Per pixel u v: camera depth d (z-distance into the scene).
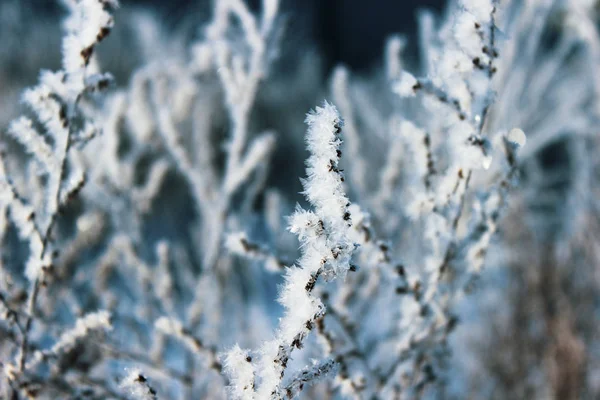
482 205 0.64
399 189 0.93
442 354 0.67
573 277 1.19
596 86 1.23
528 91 1.24
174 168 1.96
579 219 1.21
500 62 0.90
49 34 3.11
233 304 1.02
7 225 0.70
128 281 0.92
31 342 0.67
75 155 0.79
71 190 0.63
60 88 0.61
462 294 0.65
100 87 0.62
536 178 1.45
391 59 0.85
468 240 0.64
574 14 1.21
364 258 0.64
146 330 0.89
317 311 0.57
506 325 1.20
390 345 0.76
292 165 2.94
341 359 0.64
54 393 0.70
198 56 0.96
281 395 0.58
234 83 0.81
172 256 1.14
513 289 1.21
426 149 0.64
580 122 1.27
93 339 0.68
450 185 0.62
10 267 0.70
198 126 1.00
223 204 0.83
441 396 0.83
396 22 5.45
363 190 0.94
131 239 0.89
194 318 0.80
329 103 0.57
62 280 0.73
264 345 0.57
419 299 0.64
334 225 0.57
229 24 1.04
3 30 3.02
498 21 0.65
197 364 0.76
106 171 0.85
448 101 0.61
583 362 1.11
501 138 0.63
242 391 0.57
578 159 1.32
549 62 1.26
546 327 1.15
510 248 1.20
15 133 0.61
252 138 2.71
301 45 3.98
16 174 0.73
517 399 1.14
